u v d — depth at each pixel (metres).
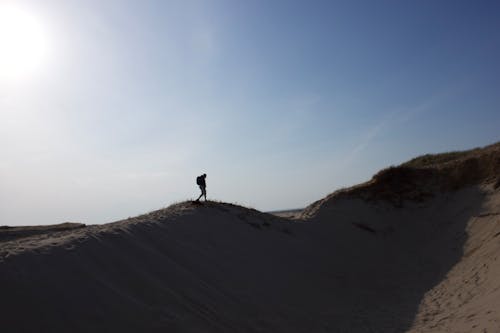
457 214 23.56
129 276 10.50
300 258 18.56
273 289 14.16
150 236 13.67
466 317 11.55
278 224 21.98
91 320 8.32
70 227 21.48
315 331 12.01
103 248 11.27
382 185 27.72
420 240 23.27
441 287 16.20
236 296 12.36
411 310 14.20
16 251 9.73
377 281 18.52
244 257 15.82
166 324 9.20
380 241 23.61
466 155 28.97
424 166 29.88
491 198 22.70
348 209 26.28
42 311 7.98
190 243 14.75
